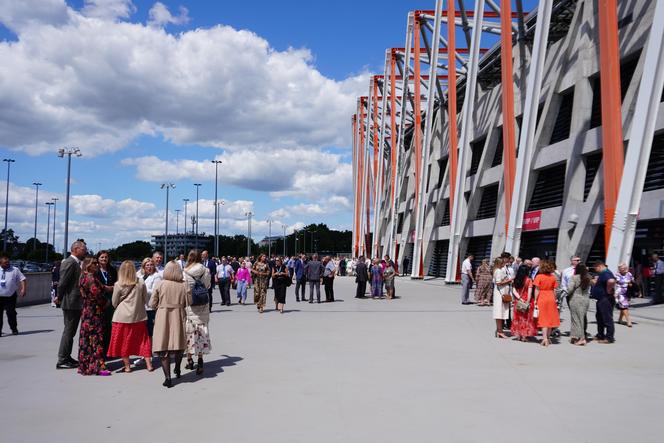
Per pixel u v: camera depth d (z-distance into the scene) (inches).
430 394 272.5
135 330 345.1
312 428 218.7
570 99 1103.6
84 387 298.7
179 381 311.0
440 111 1934.1
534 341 453.1
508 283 472.1
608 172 746.8
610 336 446.3
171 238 6250.0
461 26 1544.0
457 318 628.4
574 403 254.7
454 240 1355.8
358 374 320.8
